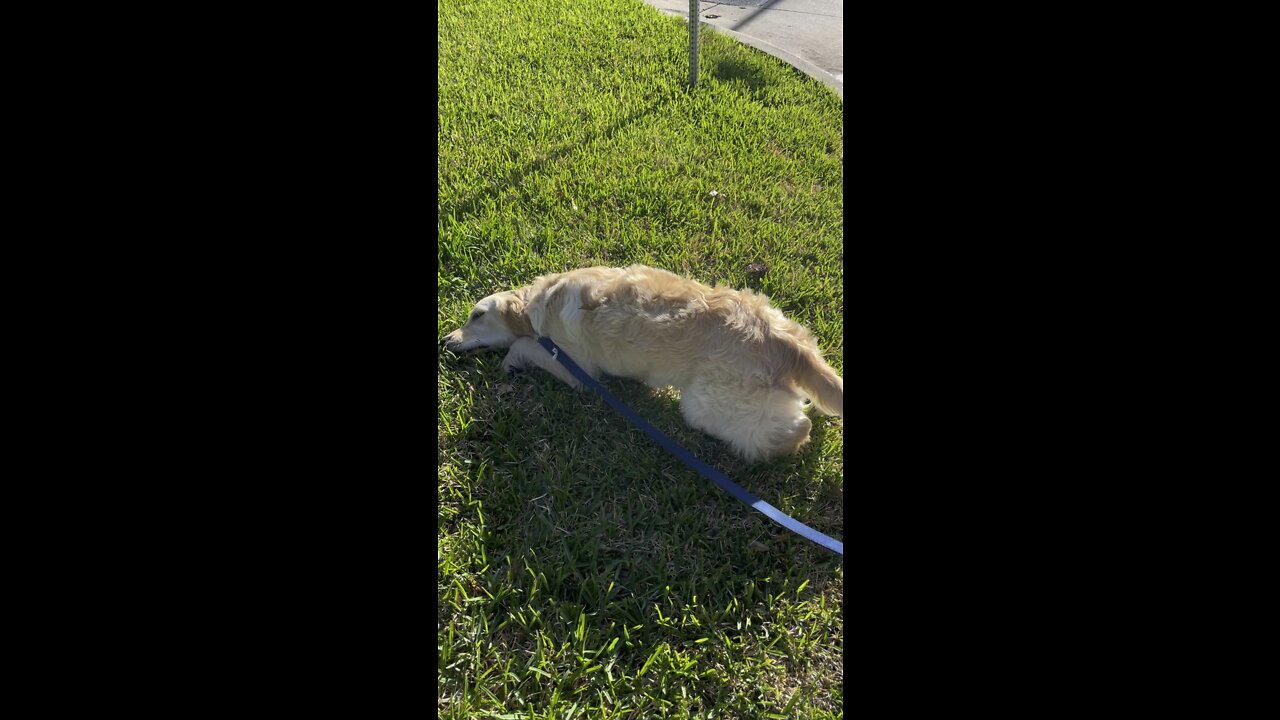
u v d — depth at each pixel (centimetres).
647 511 298
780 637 261
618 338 321
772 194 507
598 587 268
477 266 416
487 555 279
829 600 274
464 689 237
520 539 285
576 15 767
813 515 303
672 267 426
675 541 286
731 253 443
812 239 466
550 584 270
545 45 689
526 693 241
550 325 343
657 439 310
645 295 319
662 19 781
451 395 339
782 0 969
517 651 252
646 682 246
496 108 564
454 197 462
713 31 786
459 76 610
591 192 479
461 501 296
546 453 318
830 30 866
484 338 359
